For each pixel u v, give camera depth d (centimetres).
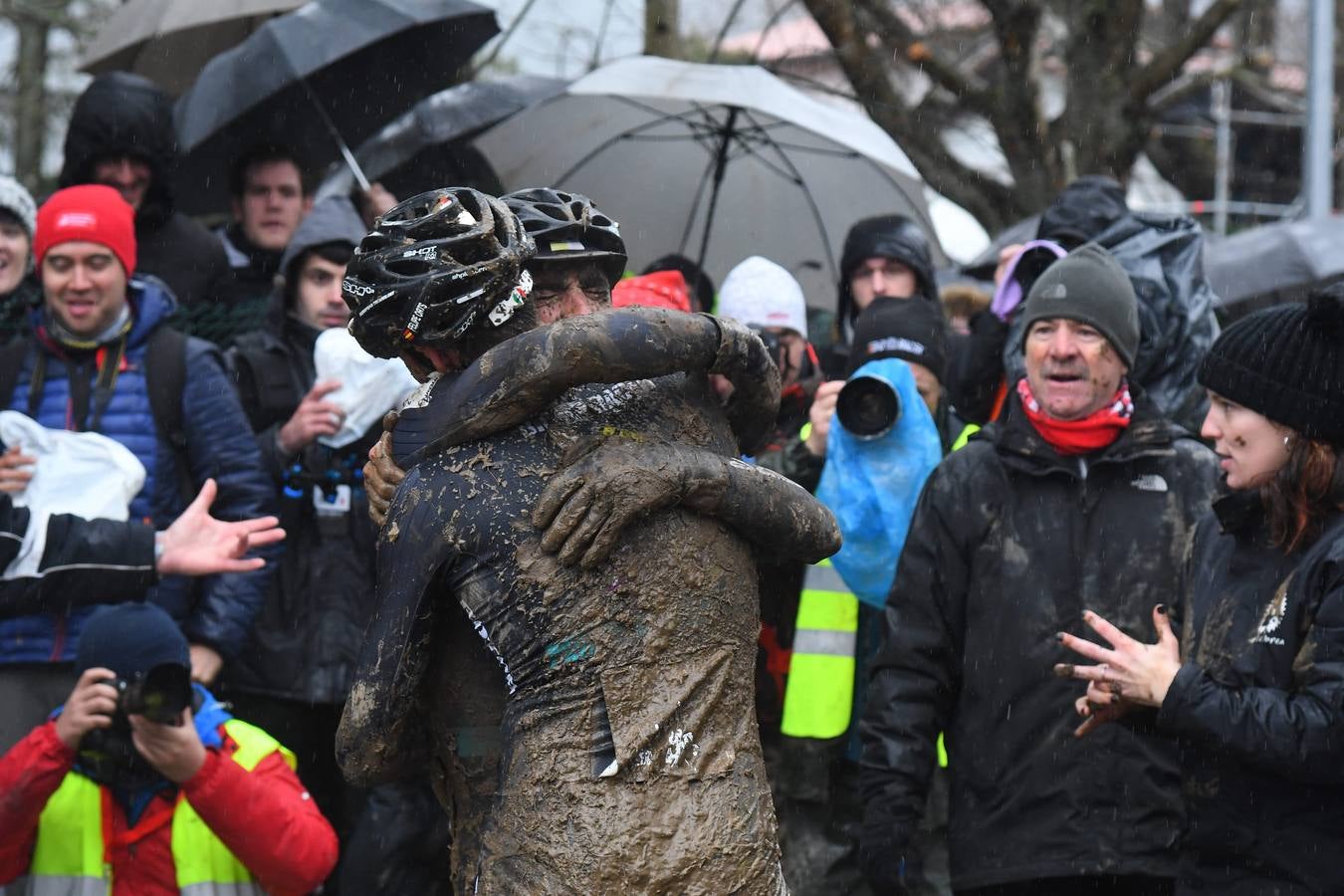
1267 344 516
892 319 757
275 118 1022
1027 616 624
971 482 645
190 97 1023
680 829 360
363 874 735
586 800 359
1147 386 699
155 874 653
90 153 876
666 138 1030
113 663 640
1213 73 2025
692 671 371
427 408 388
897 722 641
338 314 834
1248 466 522
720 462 381
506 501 373
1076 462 633
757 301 813
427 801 746
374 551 777
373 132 1045
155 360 743
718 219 1018
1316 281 1291
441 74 1081
